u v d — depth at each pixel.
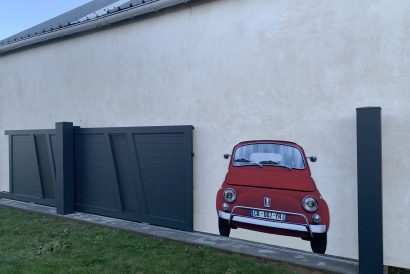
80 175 9.12
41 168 10.22
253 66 6.42
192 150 7.12
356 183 5.39
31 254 6.07
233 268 5.25
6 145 11.52
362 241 5.02
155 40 7.79
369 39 5.30
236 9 6.62
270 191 6.18
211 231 6.88
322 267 5.19
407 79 5.03
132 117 8.20
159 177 7.60
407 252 4.99
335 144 5.59
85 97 9.16
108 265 5.50
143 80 8.00
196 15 7.14
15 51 11.14
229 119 6.71
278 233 6.09
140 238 6.89
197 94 7.14
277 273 5.07
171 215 7.41
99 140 8.70
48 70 10.12
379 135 4.91
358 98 5.39
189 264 5.48
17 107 11.13
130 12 7.89
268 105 6.25
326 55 5.66
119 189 8.33
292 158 5.99
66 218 8.55
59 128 9.07
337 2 5.56
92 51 9.00
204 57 7.05
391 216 5.10
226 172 6.71
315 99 5.77
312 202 5.75
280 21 6.12
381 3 5.21
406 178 5.02
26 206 10.08
